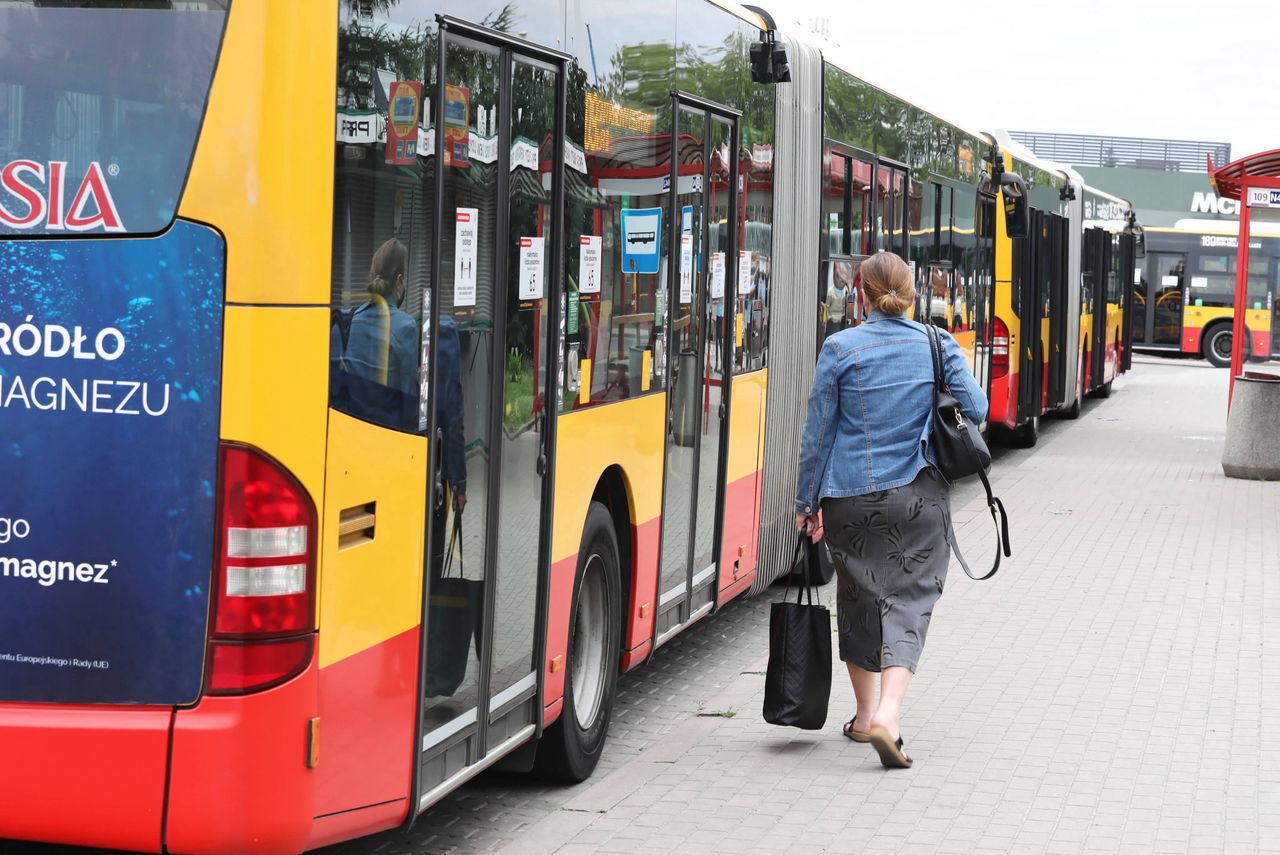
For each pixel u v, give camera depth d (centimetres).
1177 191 6719
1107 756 675
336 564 411
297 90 389
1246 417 1700
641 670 838
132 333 392
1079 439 2200
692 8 727
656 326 685
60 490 398
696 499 761
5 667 405
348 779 427
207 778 395
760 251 866
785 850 554
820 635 673
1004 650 880
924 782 637
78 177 392
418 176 444
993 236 1775
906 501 648
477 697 511
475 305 490
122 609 398
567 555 586
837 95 1040
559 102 558
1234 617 973
